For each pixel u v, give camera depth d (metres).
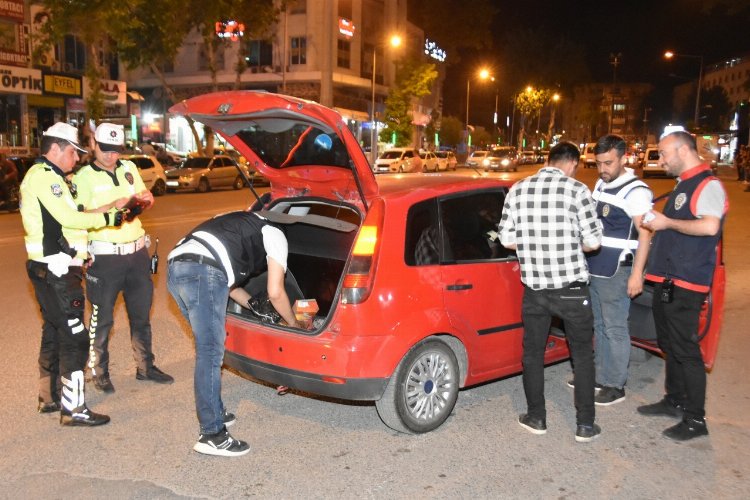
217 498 3.64
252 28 34.53
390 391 4.27
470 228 4.74
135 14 28.41
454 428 4.59
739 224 16.03
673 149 4.38
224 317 4.16
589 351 4.35
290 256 5.57
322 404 5.03
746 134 45.97
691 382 4.38
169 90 32.84
